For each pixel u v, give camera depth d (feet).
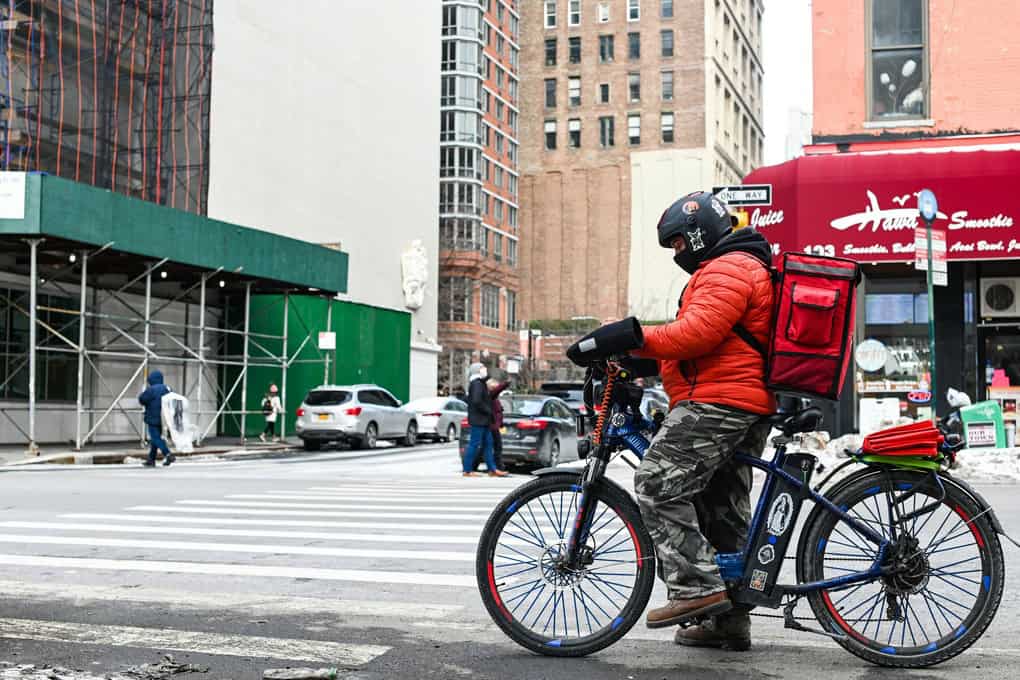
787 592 14.40
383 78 142.10
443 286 240.94
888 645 14.26
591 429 15.67
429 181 156.25
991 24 57.72
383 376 127.44
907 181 54.49
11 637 16.08
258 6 112.16
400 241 146.00
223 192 105.19
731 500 15.12
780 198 56.75
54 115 86.38
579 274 279.90
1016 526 29.01
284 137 117.29
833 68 59.52
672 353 13.92
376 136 139.74
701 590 14.26
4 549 26.30
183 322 97.25
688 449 14.20
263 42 113.19
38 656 14.85
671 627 16.97
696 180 268.00
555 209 284.41
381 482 51.88
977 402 56.59
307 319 111.14
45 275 79.92
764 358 14.23
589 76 283.59
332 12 128.47
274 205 114.93
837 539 14.49
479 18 247.91
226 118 105.91
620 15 280.92
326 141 126.62
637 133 276.82
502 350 263.90
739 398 14.10
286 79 117.80
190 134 100.22
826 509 14.47
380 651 15.21
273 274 89.10
